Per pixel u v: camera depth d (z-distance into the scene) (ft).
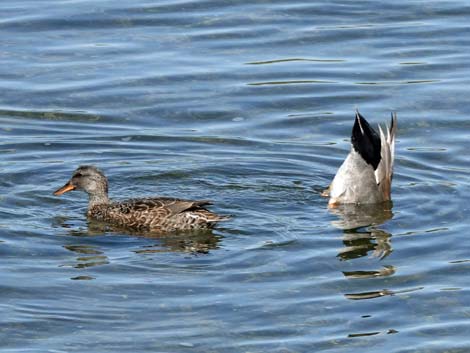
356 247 52.13
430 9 83.35
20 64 75.00
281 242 52.65
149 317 45.32
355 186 57.26
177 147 64.85
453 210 56.49
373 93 71.67
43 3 83.87
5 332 43.91
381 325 45.06
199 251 51.62
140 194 58.95
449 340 43.78
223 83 72.79
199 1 84.12
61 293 47.19
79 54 76.38
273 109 69.92
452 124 67.67
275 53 76.84
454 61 75.56
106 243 52.80
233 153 64.08
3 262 50.08
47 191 58.95
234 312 45.75
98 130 66.95
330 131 67.15
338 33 79.77
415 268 50.03
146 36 79.05
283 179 60.90
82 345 43.06
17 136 65.92
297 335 44.11
